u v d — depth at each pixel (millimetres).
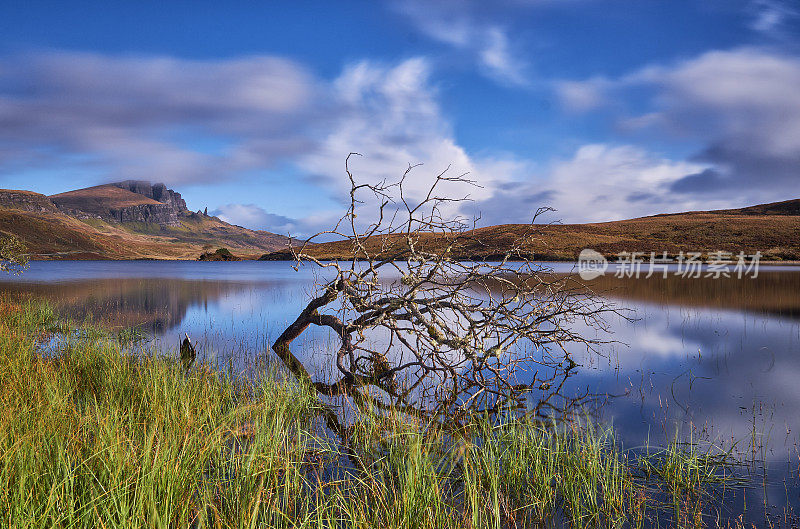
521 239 9391
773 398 7191
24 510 3086
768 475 4691
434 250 9742
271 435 5090
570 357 10305
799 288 25984
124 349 10523
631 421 6309
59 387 6242
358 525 3529
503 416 6641
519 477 4543
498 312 8758
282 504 4078
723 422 6191
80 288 30688
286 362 10281
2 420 4488
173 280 40719
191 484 3926
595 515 3977
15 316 14438
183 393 6246
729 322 14555
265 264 103062
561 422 6328
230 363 9398
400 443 5312
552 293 10102
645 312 16859
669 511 4090
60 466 3668
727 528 3783
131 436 4723
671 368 9141
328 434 6031
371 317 9969
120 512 3129
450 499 4230
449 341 8461
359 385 8523
